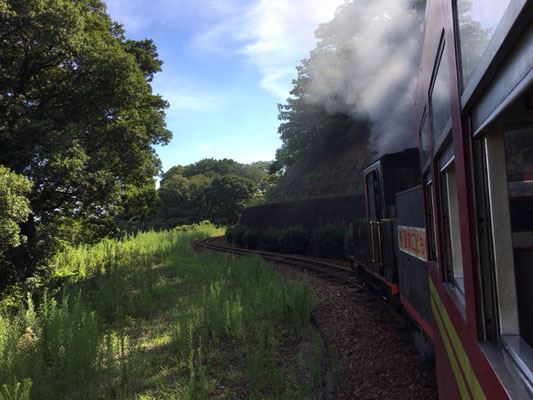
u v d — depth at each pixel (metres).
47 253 12.95
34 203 13.45
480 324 1.53
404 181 7.04
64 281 13.22
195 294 10.87
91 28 16.23
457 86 1.64
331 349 5.91
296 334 7.07
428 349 4.79
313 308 8.58
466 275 1.65
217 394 5.22
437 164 2.87
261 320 7.80
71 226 18.03
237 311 7.50
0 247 10.38
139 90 15.32
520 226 2.10
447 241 2.79
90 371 5.72
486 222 1.52
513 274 1.49
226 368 5.99
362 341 6.33
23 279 11.72
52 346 6.38
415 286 5.08
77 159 12.48
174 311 9.21
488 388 1.37
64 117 14.73
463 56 1.55
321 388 5.01
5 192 9.76
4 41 12.65
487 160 1.49
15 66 13.20
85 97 14.52
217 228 52.25
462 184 1.62
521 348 1.35
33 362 5.84
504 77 1.11
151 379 5.75
